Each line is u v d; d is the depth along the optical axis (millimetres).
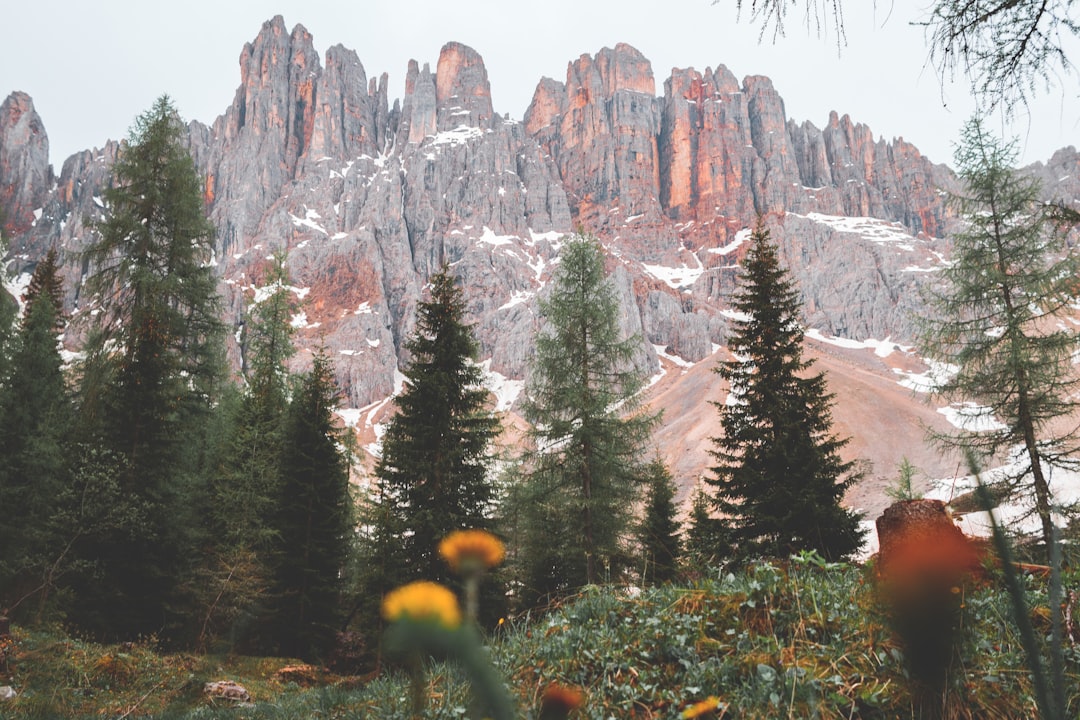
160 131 25172
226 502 23453
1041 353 18875
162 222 25156
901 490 28438
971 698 2703
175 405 21938
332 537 25984
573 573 26516
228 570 20406
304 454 26703
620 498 24922
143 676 10930
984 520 923
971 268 20312
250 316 31625
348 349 190875
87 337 23797
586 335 26609
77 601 17844
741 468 20094
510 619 5395
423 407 23578
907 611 565
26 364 26734
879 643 3307
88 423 20906
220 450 27844
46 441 22234
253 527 23688
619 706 3539
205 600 20234
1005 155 20062
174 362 22844
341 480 27328
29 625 15188
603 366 26188
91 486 18922
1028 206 19828
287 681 13930
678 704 3393
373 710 4184
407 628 454
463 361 24422
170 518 20656
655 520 29688
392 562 20672
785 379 20031
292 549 25078
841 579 4527
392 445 23203
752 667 3559
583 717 3447
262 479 23953
